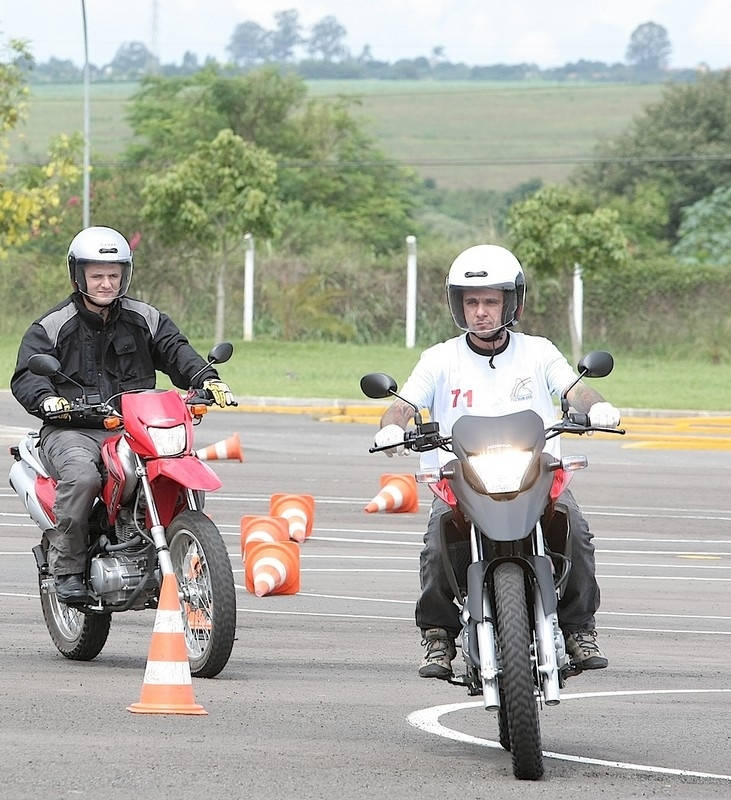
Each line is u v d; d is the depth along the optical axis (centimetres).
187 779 1666
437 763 1794
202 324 12938
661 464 6006
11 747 1795
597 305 12600
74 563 2359
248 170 11512
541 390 1923
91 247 2378
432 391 1922
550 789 1680
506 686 1688
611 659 2567
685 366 11412
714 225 18600
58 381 2405
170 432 2275
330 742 1888
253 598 3133
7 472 5247
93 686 2219
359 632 2762
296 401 7969
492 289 1889
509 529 1706
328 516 4450
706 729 2027
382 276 13050
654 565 3741
